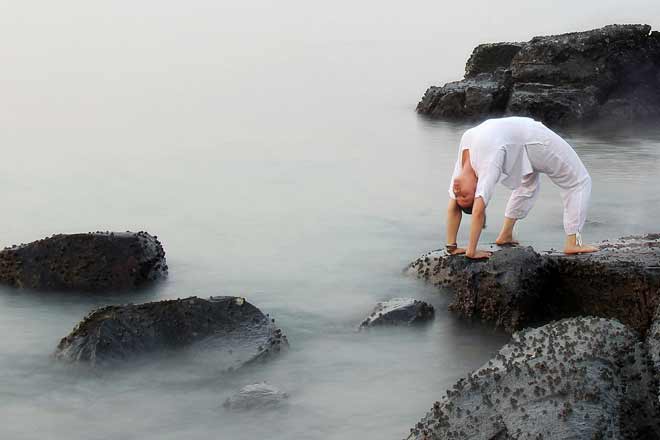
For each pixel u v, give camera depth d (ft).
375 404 22.56
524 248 28.14
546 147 29.12
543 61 70.74
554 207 41.06
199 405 22.58
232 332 25.50
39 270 31.01
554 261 28.07
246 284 31.35
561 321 21.44
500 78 74.28
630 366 19.62
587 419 17.72
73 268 30.99
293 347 26.07
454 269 30.58
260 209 41.45
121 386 23.59
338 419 21.77
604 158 53.31
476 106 70.08
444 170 50.62
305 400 22.76
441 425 18.88
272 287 31.04
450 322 27.99
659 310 22.25
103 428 21.44
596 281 27.43
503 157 29.07
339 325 27.78
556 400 18.26
